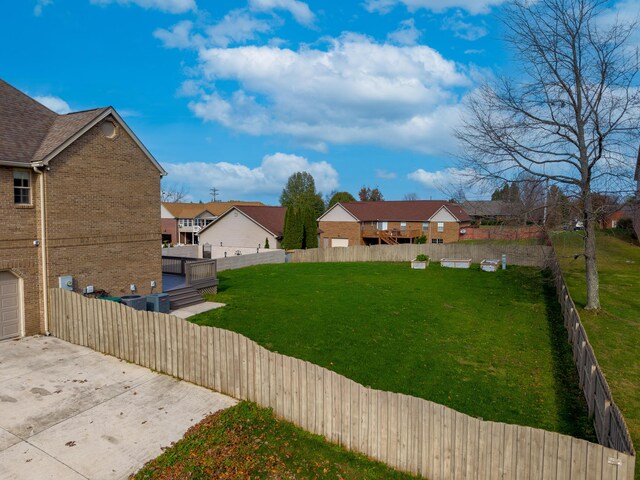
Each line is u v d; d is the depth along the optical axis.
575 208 19.28
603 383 9.37
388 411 8.70
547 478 7.22
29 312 15.27
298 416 9.96
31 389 11.32
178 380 12.05
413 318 18.84
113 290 17.97
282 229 52.31
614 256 35.97
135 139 18.70
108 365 12.94
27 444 9.00
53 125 17.52
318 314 18.56
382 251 40.00
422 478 8.36
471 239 57.28
